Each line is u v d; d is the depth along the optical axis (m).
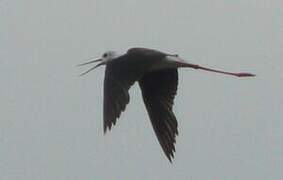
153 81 26.30
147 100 26.31
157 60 25.02
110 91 24.52
